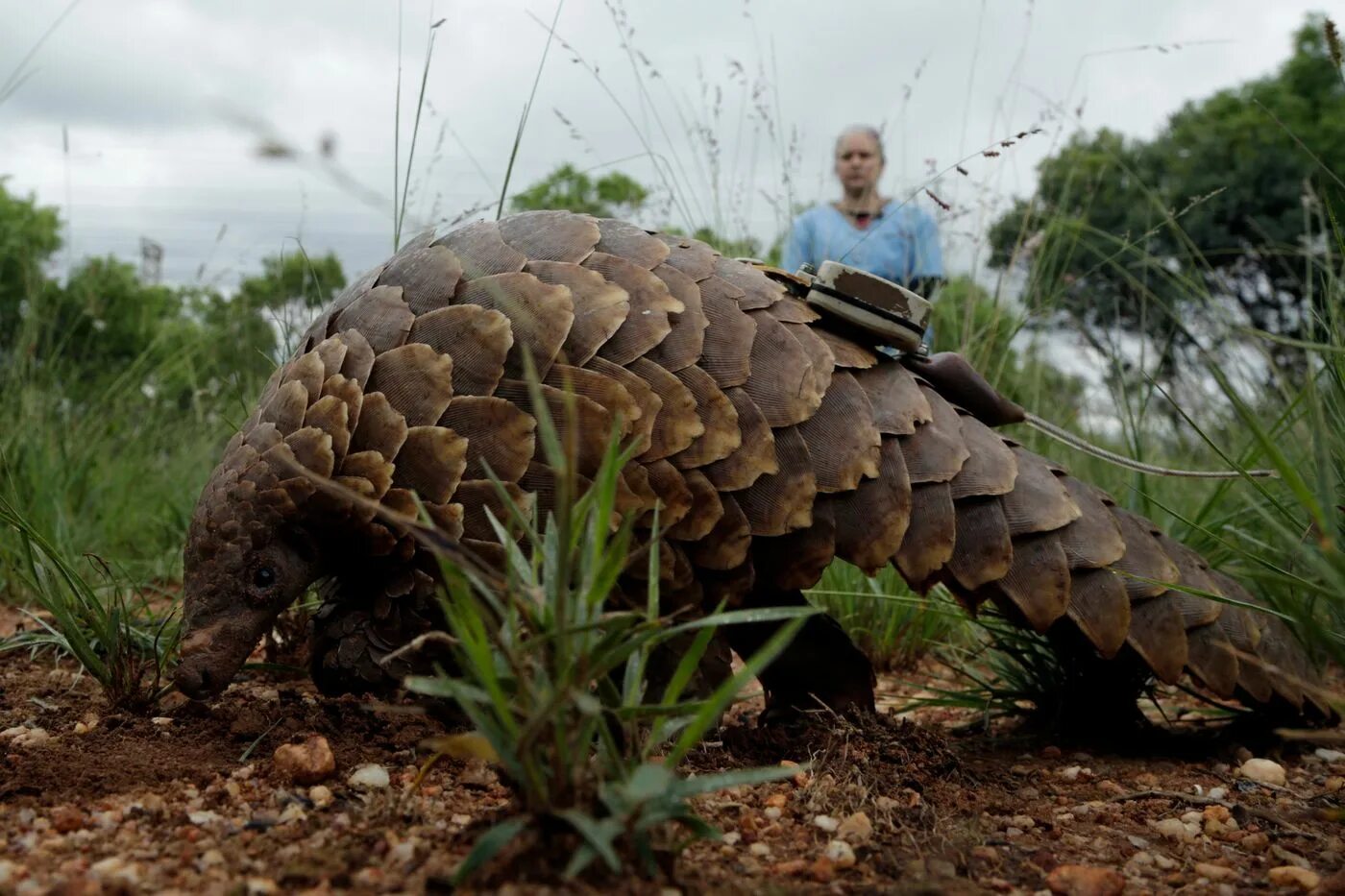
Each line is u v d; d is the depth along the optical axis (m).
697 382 2.63
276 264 6.16
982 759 3.19
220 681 2.69
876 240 5.02
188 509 5.62
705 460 2.60
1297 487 2.01
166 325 7.02
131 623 3.78
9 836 2.08
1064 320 5.75
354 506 2.62
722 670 2.77
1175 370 5.03
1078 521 2.84
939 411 2.89
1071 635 3.09
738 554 2.65
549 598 1.88
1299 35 14.36
